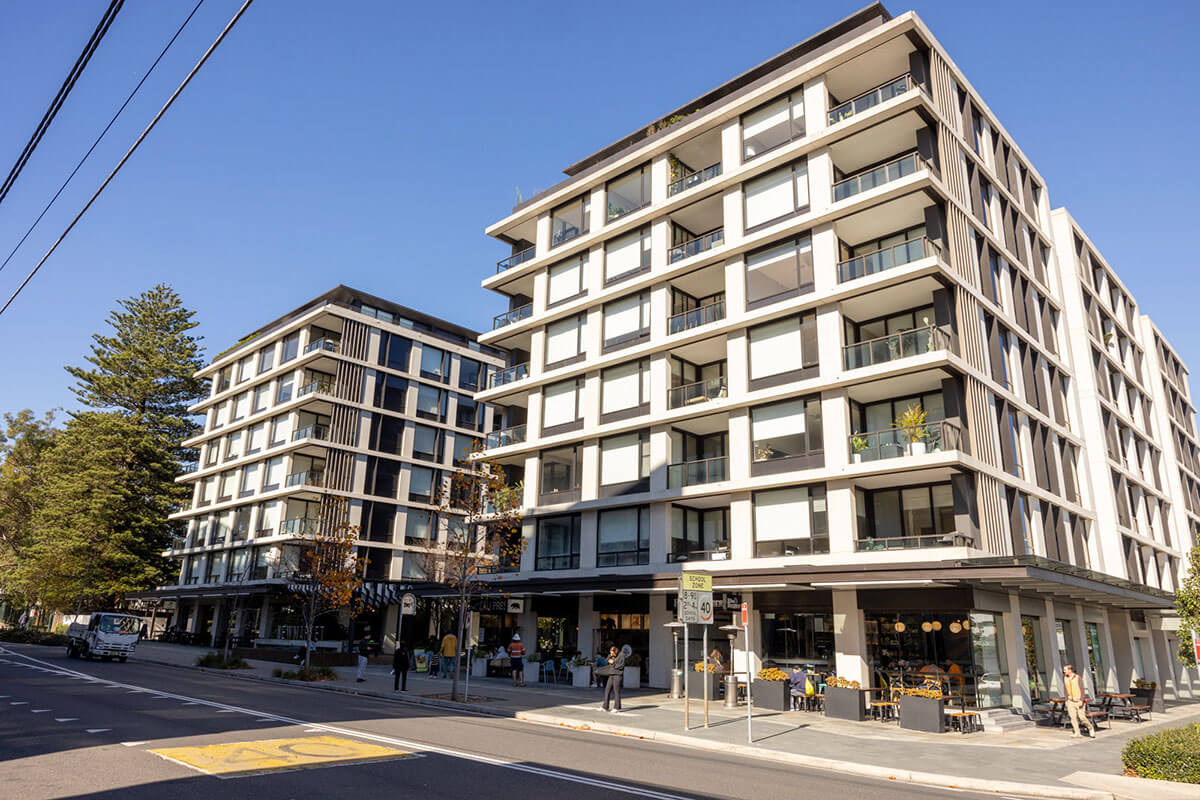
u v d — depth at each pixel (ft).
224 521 178.60
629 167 110.73
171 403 203.51
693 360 103.35
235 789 28.96
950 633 71.97
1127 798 36.60
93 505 172.76
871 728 60.59
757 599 85.25
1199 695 138.82
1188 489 174.70
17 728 42.55
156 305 205.05
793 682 72.33
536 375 116.16
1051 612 86.79
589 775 35.42
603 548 101.60
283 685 84.79
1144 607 99.14
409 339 177.88
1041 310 112.47
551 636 107.24
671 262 103.04
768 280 92.07
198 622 182.91
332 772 32.71
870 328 90.12
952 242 83.15
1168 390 177.37
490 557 105.70
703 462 94.99
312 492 154.61
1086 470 111.24
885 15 93.91
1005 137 111.04
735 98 99.09
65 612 190.70
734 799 31.63
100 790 28.27
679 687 78.59
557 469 110.73
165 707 53.62
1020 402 92.53
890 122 85.87
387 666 126.21
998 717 66.80
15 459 209.87
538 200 123.13
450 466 178.81
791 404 87.51
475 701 69.10
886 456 79.25
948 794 37.22
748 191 96.43
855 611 77.46
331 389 167.94
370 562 159.43
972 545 74.59
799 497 84.89
